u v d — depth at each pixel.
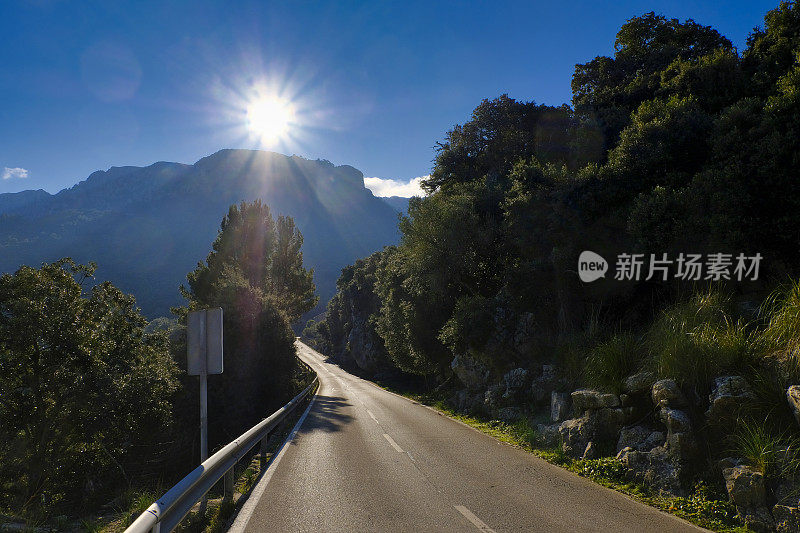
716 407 7.04
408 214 26.47
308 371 56.72
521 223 17.92
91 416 19.81
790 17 17.48
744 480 5.93
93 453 19.98
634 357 9.70
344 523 5.65
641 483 7.39
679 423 7.22
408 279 28.36
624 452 8.14
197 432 25.75
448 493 7.08
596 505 6.45
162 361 25.27
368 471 8.66
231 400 28.06
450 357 31.09
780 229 10.28
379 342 67.00
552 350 16.36
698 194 11.73
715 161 12.87
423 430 14.54
